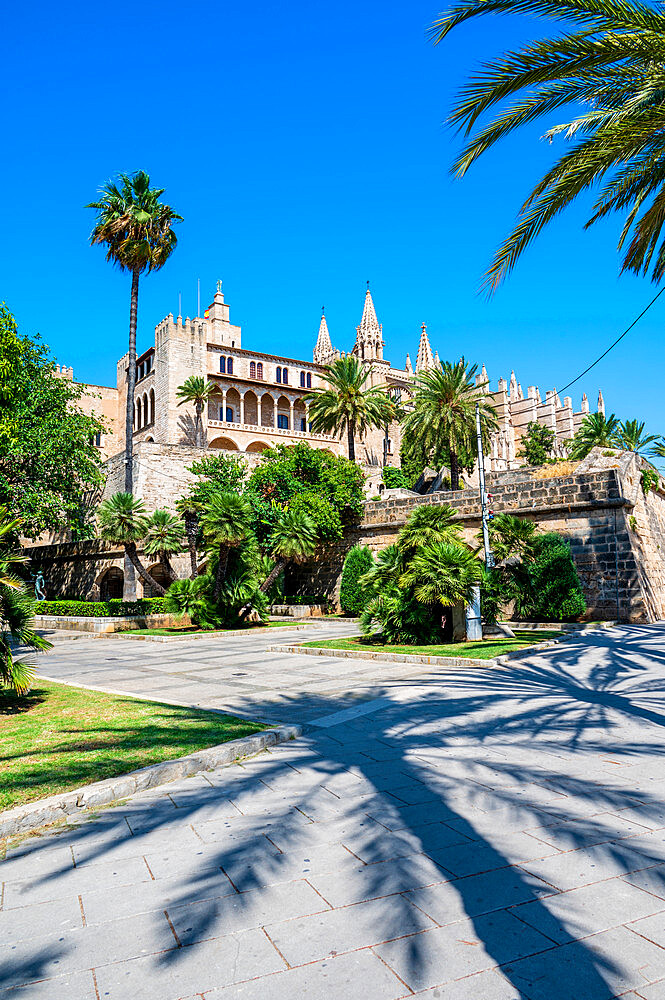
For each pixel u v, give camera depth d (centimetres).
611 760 604
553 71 880
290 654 1566
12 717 791
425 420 3997
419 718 799
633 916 327
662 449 4775
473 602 1608
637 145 919
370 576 1694
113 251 3359
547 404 10131
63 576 3603
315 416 4681
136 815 481
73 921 333
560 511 2178
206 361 5788
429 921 325
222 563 2361
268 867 390
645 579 2059
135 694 1003
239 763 616
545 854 402
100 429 3338
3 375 2414
